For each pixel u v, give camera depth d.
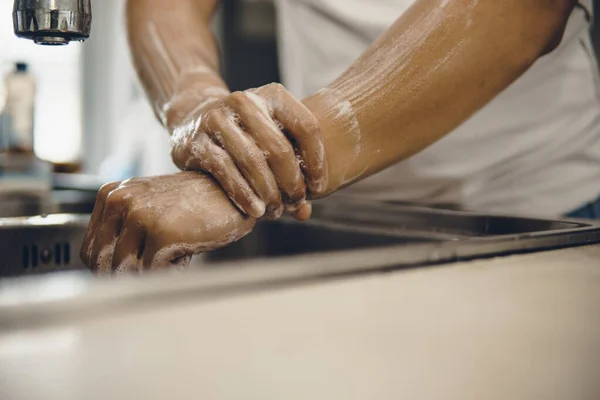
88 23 0.53
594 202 0.95
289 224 0.88
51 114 3.09
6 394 0.24
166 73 0.80
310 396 0.28
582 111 0.93
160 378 0.26
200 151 0.59
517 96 0.90
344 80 0.62
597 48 1.17
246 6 2.38
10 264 0.80
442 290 0.41
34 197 0.98
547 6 0.61
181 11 0.88
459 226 0.74
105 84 2.99
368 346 0.32
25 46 2.98
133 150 2.50
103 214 0.58
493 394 0.33
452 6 0.59
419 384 0.31
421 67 0.59
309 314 0.34
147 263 0.56
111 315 0.31
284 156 0.57
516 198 0.95
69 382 0.25
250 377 0.28
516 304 0.40
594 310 0.41
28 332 0.28
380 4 0.92
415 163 0.92
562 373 0.36
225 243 0.59
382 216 0.82
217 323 0.32
